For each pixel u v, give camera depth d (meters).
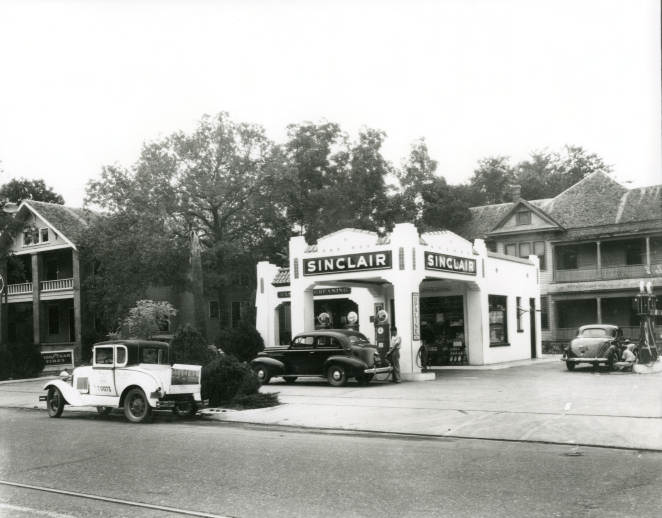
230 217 44.38
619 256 42.81
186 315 48.94
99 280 41.59
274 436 12.66
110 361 15.56
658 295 40.12
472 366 28.05
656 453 10.27
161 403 14.86
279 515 6.93
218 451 10.91
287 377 23.05
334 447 11.16
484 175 68.44
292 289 25.30
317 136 50.12
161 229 39.97
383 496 7.61
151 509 7.30
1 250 37.12
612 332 26.14
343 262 24.09
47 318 49.00
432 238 28.05
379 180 50.44
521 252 45.34
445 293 29.28
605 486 7.95
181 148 41.69
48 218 45.25
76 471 9.49
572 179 66.56
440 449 10.84
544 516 6.63
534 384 20.23
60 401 16.48
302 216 49.34
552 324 43.62
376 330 22.88
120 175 40.91
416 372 22.72
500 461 9.67
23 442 12.34
